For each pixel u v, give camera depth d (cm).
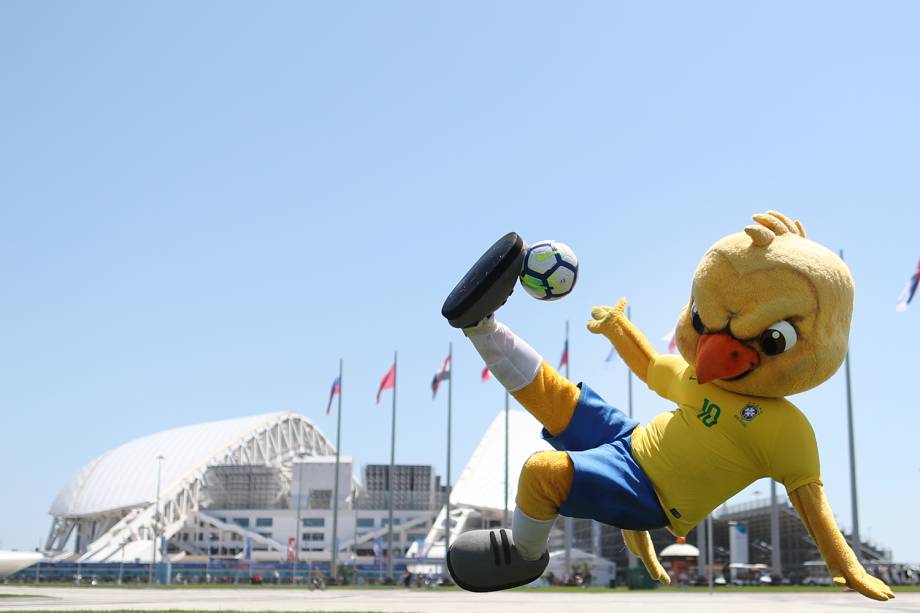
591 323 1008
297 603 3734
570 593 5319
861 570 823
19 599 4409
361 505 15950
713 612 2844
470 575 917
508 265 838
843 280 852
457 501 11562
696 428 859
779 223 874
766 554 10825
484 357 907
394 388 7331
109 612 2734
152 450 17538
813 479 855
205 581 10481
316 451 19488
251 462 17550
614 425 915
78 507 16888
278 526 15712
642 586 5906
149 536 15225
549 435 942
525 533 879
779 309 828
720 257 861
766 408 854
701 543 7362
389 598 4472
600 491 846
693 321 893
